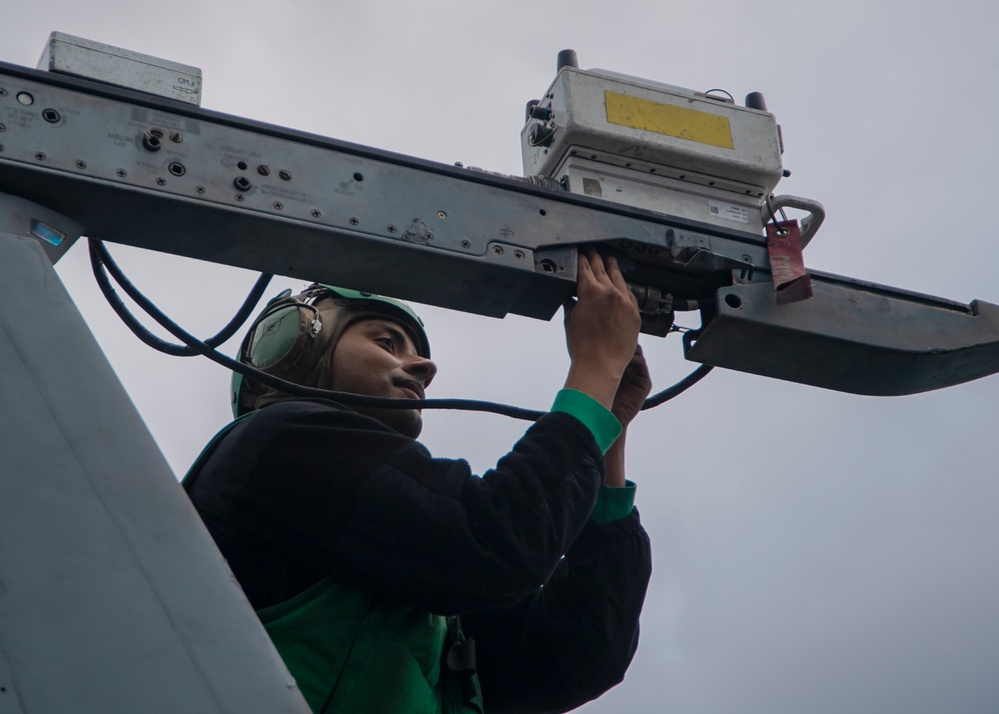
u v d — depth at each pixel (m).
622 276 3.61
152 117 3.05
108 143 2.96
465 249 3.30
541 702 3.77
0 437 2.21
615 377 3.38
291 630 3.01
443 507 3.02
